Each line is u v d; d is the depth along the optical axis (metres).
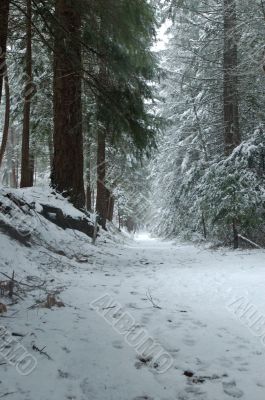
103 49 10.24
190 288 7.00
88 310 5.13
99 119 12.20
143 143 11.95
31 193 11.97
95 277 7.64
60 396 2.96
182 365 3.67
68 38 8.67
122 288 6.71
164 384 3.31
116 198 32.25
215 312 5.45
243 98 16.70
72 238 10.96
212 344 4.21
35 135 20.20
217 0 16.66
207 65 17.83
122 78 10.84
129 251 13.57
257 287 7.00
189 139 23.97
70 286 6.44
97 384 3.22
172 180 26.44
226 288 6.98
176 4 15.32
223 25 16.52
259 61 14.20
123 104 11.28
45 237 9.71
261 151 14.37
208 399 3.08
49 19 8.26
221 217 14.30
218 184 14.36
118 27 9.07
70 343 3.93
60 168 13.12
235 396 3.14
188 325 4.82
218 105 19.48
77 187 13.24
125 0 9.06
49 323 4.41
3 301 5.00
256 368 3.64
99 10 8.62
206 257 12.56
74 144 13.17
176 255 13.45
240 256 12.42
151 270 9.22
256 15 13.59
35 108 19.16
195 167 19.09
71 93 12.98
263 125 15.89
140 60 11.17
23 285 5.92
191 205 22.16
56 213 11.52
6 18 6.45
